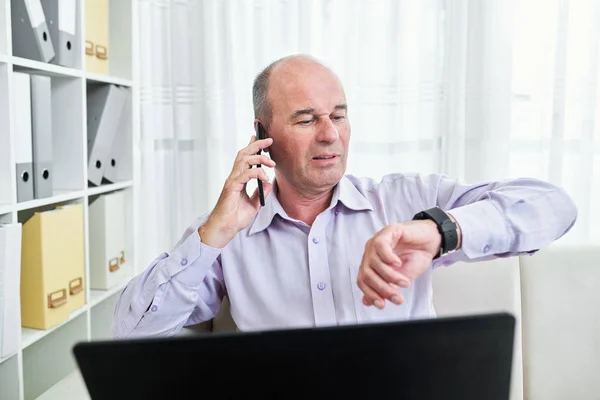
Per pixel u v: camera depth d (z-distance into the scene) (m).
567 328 1.34
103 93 2.05
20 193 1.59
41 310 1.69
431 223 0.95
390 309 1.20
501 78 2.19
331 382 0.45
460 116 2.23
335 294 1.23
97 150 2.02
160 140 2.46
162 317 1.17
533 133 2.23
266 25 2.32
